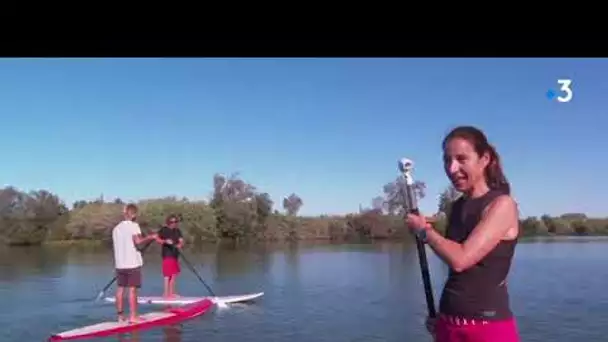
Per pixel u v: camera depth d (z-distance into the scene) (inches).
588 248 1589.6
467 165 100.5
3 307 534.9
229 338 394.0
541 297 599.5
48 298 597.0
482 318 95.8
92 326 414.3
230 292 657.6
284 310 514.9
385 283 729.6
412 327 435.8
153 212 2164.1
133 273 429.7
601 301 568.4
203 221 2274.9
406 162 105.8
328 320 465.4
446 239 98.4
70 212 2176.4
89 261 1164.5
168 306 530.0
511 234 97.2
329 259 1195.9
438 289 649.6
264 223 2415.1
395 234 2391.7
